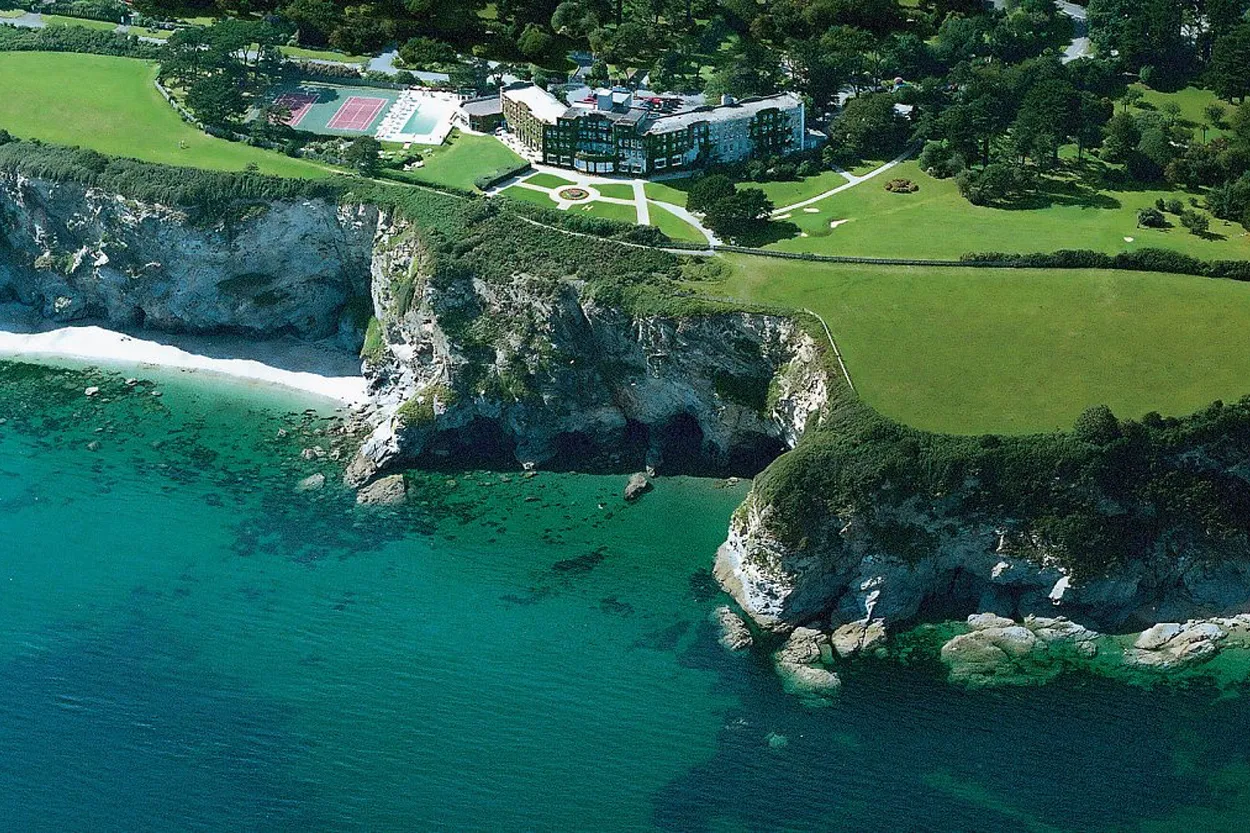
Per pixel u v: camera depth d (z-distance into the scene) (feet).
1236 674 639.76
